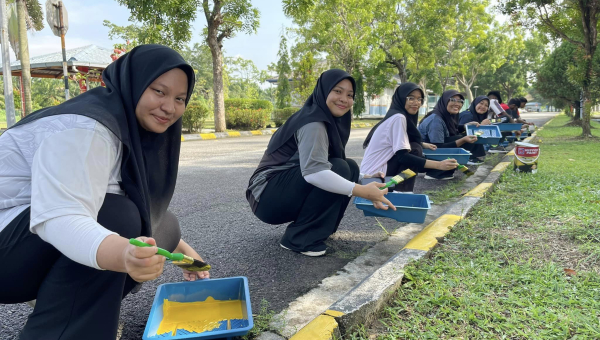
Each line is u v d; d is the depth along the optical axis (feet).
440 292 6.30
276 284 7.32
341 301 5.89
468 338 5.26
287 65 71.00
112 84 4.74
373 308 5.90
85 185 3.85
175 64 4.59
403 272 6.92
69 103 4.38
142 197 4.67
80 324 4.00
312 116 8.27
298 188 8.46
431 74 85.81
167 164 5.39
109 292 4.15
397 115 12.56
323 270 7.98
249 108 53.31
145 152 5.03
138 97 4.61
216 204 13.37
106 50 50.55
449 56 92.84
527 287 6.45
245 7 41.83
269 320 5.76
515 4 34.24
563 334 5.15
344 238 9.95
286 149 8.65
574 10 33.55
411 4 76.18
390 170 12.80
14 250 4.00
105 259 3.54
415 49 76.18
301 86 68.08
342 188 7.83
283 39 70.03
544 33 36.55
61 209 3.65
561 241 8.52
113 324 4.19
